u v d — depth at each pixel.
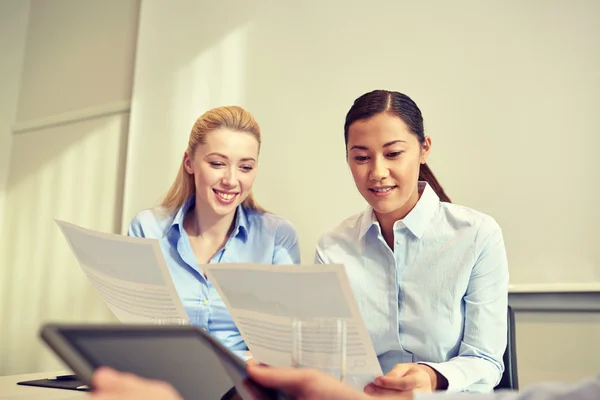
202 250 1.82
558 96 2.02
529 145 2.05
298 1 2.59
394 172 1.36
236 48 2.70
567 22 2.04
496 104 2.12
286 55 2.58
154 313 1.18
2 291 3.27
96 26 3.27
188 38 2.82
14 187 3.37
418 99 2.27
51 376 1.37
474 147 2.14
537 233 2.00
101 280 1.25
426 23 2.29
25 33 3.52
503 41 2.14
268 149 2.54
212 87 2.73
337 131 2.40
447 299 1.37
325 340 0.74
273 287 0.90
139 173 2.81
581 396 0.59
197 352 0.66
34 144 3.35
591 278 1.89
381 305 1.43
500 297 1.35
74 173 3.16
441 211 1.45
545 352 1.94
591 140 1.95
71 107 3.27
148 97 2.86
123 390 0.46
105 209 3.01
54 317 3.05
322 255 1.54
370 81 2.38
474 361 1.22
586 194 1.94
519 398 0.62
